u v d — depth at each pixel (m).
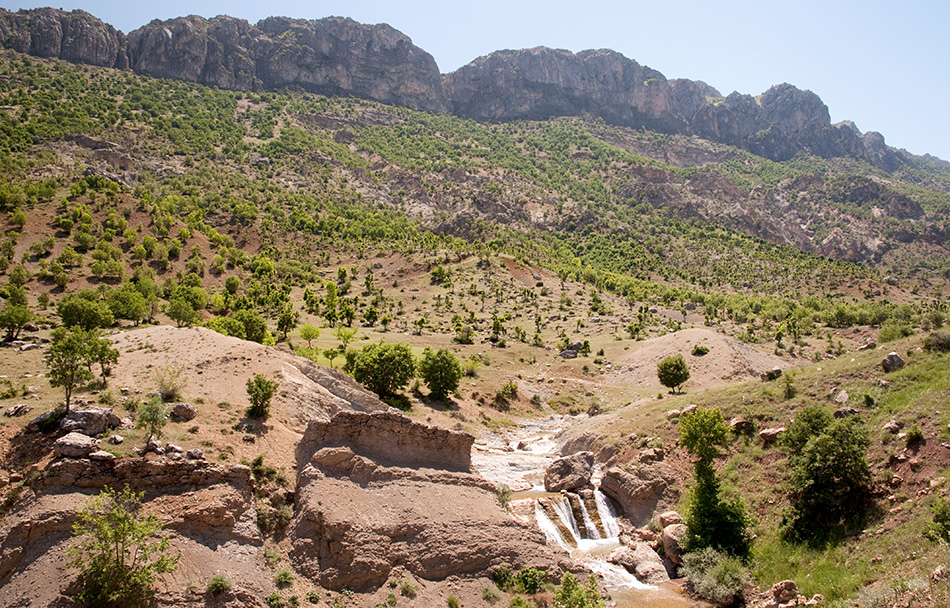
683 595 35.91
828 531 37.34
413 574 33.38
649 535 42.91
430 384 77.19
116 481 30.56
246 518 32.53
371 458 40.66
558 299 174.38
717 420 44.06
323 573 31.36
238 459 36.56
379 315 144.88
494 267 194.12
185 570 28.25
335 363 86.19
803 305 186.75
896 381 46.12
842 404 47.16
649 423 55.62
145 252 148.88
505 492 43.75
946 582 26.64
